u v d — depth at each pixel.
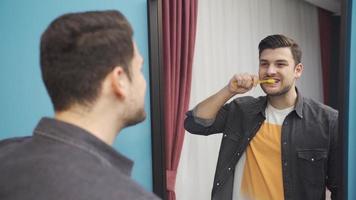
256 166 1.25
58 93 0.51
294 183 1.17
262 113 1.26
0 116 1.04
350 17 1.08
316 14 2.95
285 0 2.67
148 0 1.21
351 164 1.11
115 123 0.55
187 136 1.96
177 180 1.91
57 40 0.50
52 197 0.41
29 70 1.07
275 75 1.19
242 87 1.22
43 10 1.08
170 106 1.44
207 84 2.06
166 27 1.42
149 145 1.26
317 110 1.22
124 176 0.46
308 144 1.17
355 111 1.10
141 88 0.58
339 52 1.12
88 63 0.50
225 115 1.36
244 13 2.33
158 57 1.24
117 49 0.52
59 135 0.48
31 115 1.08
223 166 1.30
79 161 0.45
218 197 1.29
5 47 1.04
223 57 2.18
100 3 1.15
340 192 1.11
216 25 2.14
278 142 1.22
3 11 1.03
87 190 0.42
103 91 0.52
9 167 0.46
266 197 1.21
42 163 0.44
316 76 2.96
